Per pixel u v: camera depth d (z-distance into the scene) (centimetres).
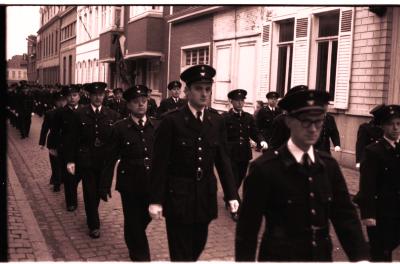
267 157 271
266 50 1326
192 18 1788
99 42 2719
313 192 263
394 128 387
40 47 5475
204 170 372
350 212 276
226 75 1560
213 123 386
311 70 1146
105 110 614
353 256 271
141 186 467
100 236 573
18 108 1627
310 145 268
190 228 369
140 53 2064
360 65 996
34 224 598
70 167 587
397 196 390
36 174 966
